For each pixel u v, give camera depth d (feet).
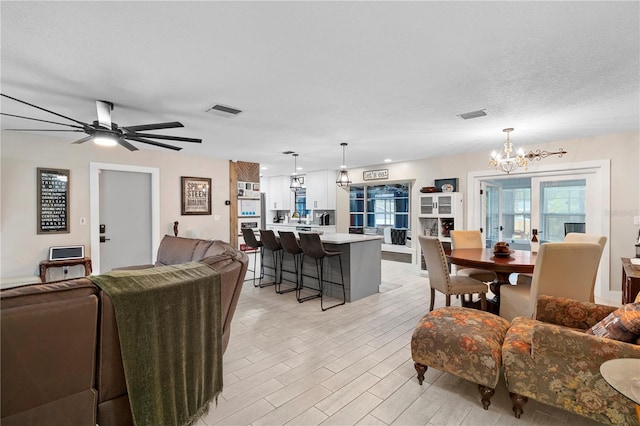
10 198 13.67
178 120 11.62
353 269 13.93
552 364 5.56
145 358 4.63
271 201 33.45
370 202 26.25
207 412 5.81
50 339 3.83
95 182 15.85
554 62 7.19
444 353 6.68
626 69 7.53
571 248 8.03
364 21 5.60
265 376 7.60
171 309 4.99
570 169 15.14
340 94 9.14
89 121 11.58
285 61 7.13
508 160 12.91
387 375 7.65
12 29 5.73
